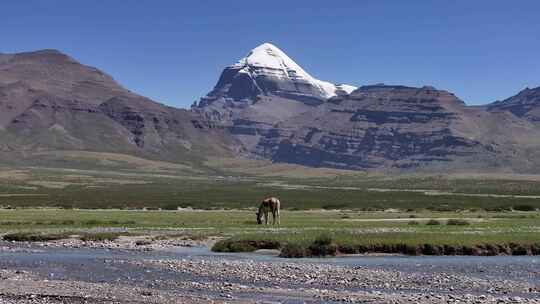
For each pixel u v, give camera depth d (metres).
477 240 58.19
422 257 54.84
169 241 66.31
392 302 34.09
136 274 44.25
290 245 55.25
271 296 35.97
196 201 171.88
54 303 33.59
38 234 68.50
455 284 40.31
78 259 52.78
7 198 172.62
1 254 56.66
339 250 56.00
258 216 84.19
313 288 38.84
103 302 33.88
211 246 63.47
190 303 33.72
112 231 74.38
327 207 145.00
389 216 107.00
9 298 34.78
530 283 40.81
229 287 38.69
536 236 61.59
